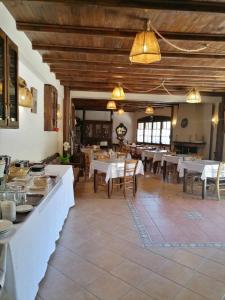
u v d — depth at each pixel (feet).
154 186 19.17
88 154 20.75
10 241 4.38
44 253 6.86
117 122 46.14
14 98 8.05
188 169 17.11
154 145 40.34
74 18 8.81
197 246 9.28
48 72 15.19
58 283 6.89
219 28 9.34
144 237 9.92
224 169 15.97
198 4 7.65
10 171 8.69
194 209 13.62
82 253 8.55
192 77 17.44
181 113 33.04
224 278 7.33
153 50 7.43
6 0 7.38
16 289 4.46
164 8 7.64
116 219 11.82
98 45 11.46
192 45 11.10
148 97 25.32
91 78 18.57
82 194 16.14
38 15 8.61
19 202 6.45
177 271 7.61
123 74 16.85
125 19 8.77
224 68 14.75
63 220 10.61
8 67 7.17
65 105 22.45
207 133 28.96
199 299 6.40
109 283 6.95
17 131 10.91
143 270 7.61
